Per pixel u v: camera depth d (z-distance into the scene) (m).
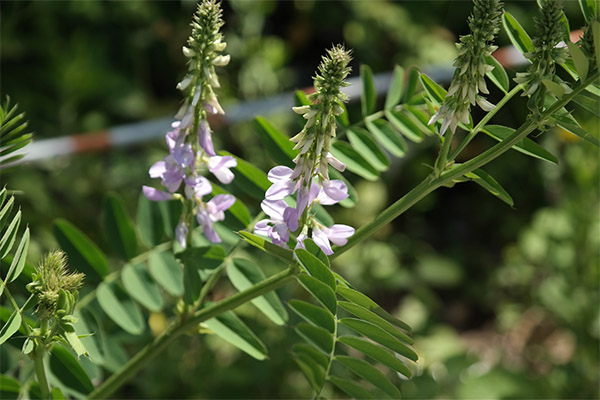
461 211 1.80
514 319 1.55
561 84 0.51
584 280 1.30
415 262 1.65
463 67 0.51
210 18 0.52
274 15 1.77
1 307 0.57
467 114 0.52
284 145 0.61
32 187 1.33
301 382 1.18
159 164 0.55
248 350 0.59
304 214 0.52
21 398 0.59
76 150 1.25
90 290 0.68
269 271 1.18
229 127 1.49
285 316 0.60
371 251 1.43
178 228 0.57
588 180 1.29
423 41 1.74
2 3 1.53
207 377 1.18
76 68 1.52
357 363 0.53
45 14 1.56
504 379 1.23
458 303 1.66
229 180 0.55
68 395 0.60
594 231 1.30
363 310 0.50
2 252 0.53
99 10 1.60
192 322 0.57
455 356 1.26
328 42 1.80
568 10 1.53
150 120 1.58
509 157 1.69
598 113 0.51
